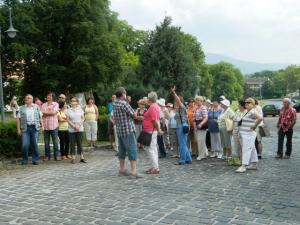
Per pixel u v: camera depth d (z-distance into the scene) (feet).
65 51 115.85
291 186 29.94
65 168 39.19
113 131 55.11
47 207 24.66
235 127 40.27
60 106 46.44
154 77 95.20
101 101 95.96
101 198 26.66
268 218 21.91
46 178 33.99
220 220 21.59
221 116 43.04
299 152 51.01
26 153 42.04
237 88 417.69
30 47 107.45
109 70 115.75
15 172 37.29
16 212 23.70
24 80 118.83
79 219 22.15
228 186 29.94
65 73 112.57
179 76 96.48
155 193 27.91
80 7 110.01
